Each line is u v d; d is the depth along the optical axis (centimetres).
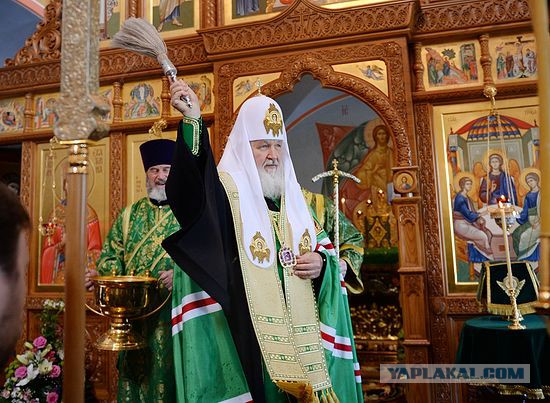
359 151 622
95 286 239
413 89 407
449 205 390
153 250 276
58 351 350
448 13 400
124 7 489
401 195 385
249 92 416
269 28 413
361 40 398
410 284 370
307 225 203
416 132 400
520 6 386
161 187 288
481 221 382
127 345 233
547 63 65
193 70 453
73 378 88
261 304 176
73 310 90
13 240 63
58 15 500
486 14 392
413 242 373
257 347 175
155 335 255
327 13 402
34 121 492
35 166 485
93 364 434
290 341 174
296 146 646
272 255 188
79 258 92
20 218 65
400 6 387
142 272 274
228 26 420
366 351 501
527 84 379
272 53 415
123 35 154
